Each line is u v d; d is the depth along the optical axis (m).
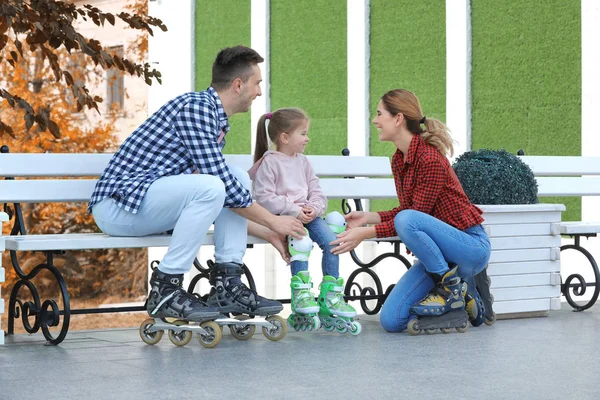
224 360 5.03
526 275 6.94
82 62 22.05
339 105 15.72
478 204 6.97
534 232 6.97
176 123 5.59
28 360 5.09
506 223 6.86
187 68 18.34
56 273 5.72
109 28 23.06
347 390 4.23
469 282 6.37
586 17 11.72
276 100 16.94
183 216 5.42
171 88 18.75
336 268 6.05
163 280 5.44
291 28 16.58
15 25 8.77
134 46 22.69
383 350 5.37
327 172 7.72
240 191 5.56
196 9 18.28
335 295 5.98
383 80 14.95
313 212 6.06
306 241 5.88
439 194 6.02
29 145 21.12
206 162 5.53
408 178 6.12
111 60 9.31
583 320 6.84
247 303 5.64
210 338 5.52
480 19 13.38
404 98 6.12
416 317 6.04
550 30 12.41
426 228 5.89
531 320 6.84
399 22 14.66
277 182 6.19
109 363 4.96
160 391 4.20
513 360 5.03
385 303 6.15
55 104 21.56
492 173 7.00
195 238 5.43
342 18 15.61
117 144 22.36
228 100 5.77
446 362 4.97
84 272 22.59
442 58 13.96
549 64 12.43
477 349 5.42
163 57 18.92
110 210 5.63
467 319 6.08
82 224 22.11
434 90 14.12
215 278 5.69
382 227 6.06
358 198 7.83
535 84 12.61
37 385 4.36
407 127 6.15
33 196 6.48
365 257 13.75
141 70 9.59
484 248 6.05
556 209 7.04
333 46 15.80
